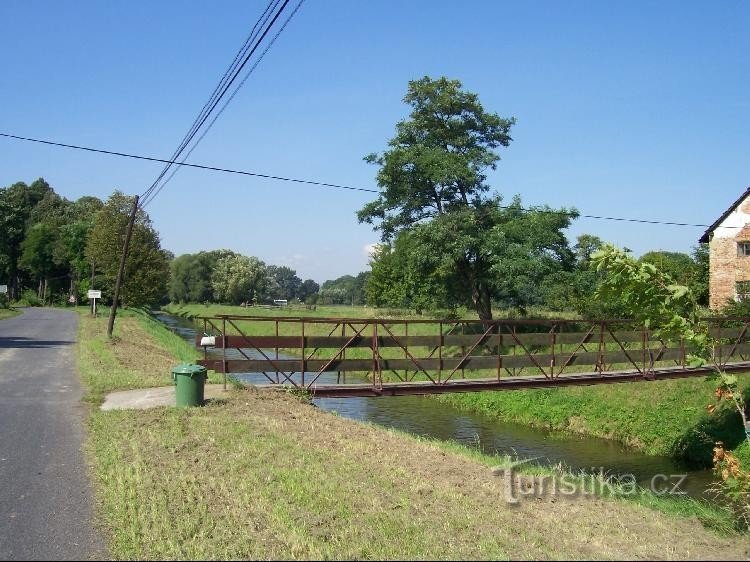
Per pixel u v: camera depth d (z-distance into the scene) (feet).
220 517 21.61
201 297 345.10
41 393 47.55
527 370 87.76
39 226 274.98
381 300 181.57
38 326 123.54
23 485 25.61
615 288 30.89
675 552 20.44
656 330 31.71
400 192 106.11
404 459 30.91
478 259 104.42
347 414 74.59
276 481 25.76
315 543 19.48
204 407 41.19
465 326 121.60
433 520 22.07
